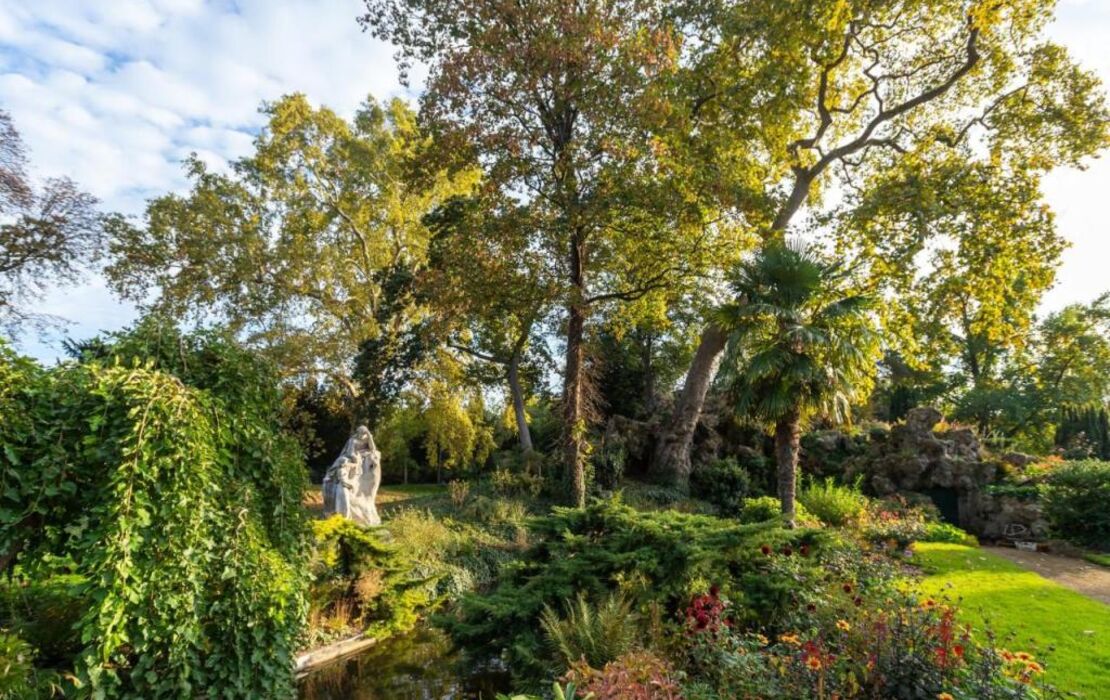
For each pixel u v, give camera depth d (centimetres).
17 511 384
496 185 1298
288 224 2120
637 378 2531
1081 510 1270
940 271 1648
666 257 1387
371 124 2228
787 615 540
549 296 1302
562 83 1273
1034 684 449
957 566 1005
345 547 870
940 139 1764
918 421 1825
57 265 1748
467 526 1375
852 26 1616
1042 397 2950
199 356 528
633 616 497
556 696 340
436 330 1673
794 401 1050
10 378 391
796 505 1315
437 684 668
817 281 1067
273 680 475
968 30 1614
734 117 1666
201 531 434
